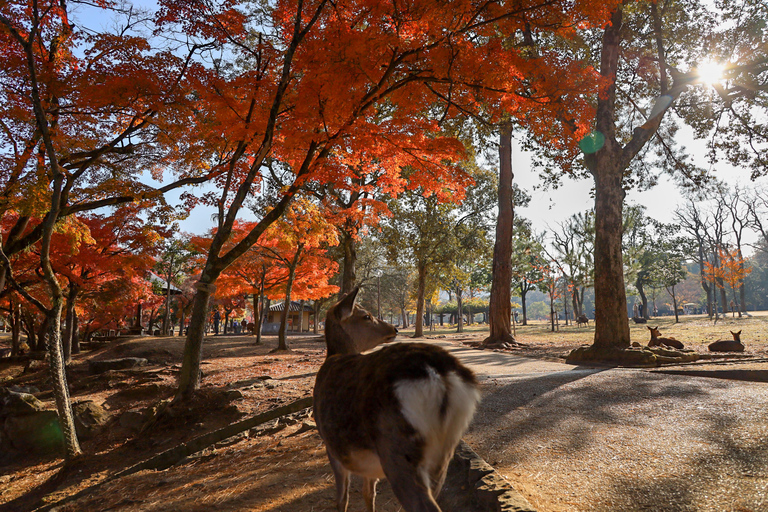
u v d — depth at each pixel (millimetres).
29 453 9875
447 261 33812
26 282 16531
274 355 19969
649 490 3426
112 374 15086
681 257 63500
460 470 4004
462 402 2209
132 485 5664
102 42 8797
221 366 16047
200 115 10430
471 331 51688
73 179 9930
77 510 5062
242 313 64500
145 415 10016
